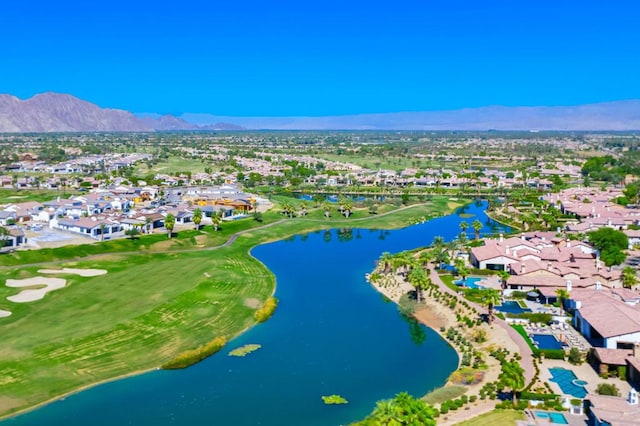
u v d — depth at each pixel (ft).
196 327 387.34
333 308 440.86
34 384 306.35
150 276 492.13
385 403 231.30
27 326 375.45
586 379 313.53
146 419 279.28
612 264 521.24
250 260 583.99
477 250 562.66
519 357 340.59
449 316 415.23
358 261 592.19
